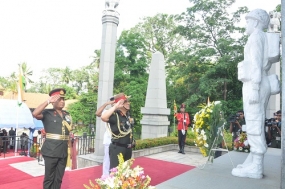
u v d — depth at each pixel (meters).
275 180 4.25
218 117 5.82
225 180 4.16
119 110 4.25
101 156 8.08
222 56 17.84
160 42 28.94
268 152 7.51
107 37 8.27
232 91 19.52
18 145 15.22
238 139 7.70
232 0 18.06
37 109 4.25
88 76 38.53
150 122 12.15
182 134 10.95
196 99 18.14
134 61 23.84
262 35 4.59
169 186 3.73
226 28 18.50
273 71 10.30
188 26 19.70
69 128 4.63
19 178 6.32
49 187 4.38
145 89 21.83
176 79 22.44
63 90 4.66
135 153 9.50
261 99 4.58
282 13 2.42
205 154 5.84
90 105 26.38
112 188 2.33
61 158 4.45
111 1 8.30
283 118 2.33
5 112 15.16
